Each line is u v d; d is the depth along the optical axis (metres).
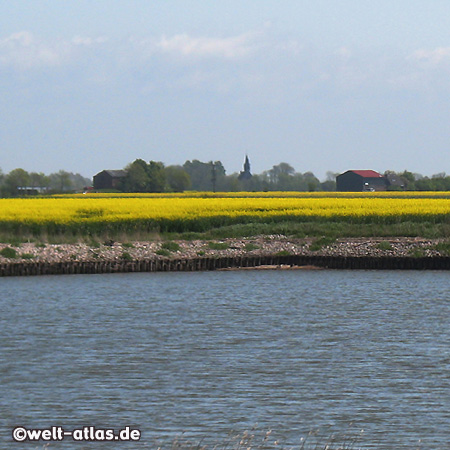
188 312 76.00
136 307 78.94
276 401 46.81
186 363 55.50
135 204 149.75
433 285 95.19
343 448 39.66
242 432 41.94
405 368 54.00
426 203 156.75
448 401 46.75
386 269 112.25
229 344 61.50
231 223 131.62
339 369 53.78
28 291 89.94
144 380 51.19
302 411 45.12
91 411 45.12
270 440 40.75
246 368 54.16
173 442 40.62
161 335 64.88
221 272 108.31
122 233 118.12
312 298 84.81
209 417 44.16
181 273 107.25
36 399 47.19
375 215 134.38
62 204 150.62
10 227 118.69
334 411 45.03
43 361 56.00
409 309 77.88
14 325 69.19
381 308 78.44
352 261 113.06
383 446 40.00
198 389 49.19
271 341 62.66
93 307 78.88
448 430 42.19
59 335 64.81
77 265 106.50
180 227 127.50
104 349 59.75
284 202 159.50
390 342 62.16
